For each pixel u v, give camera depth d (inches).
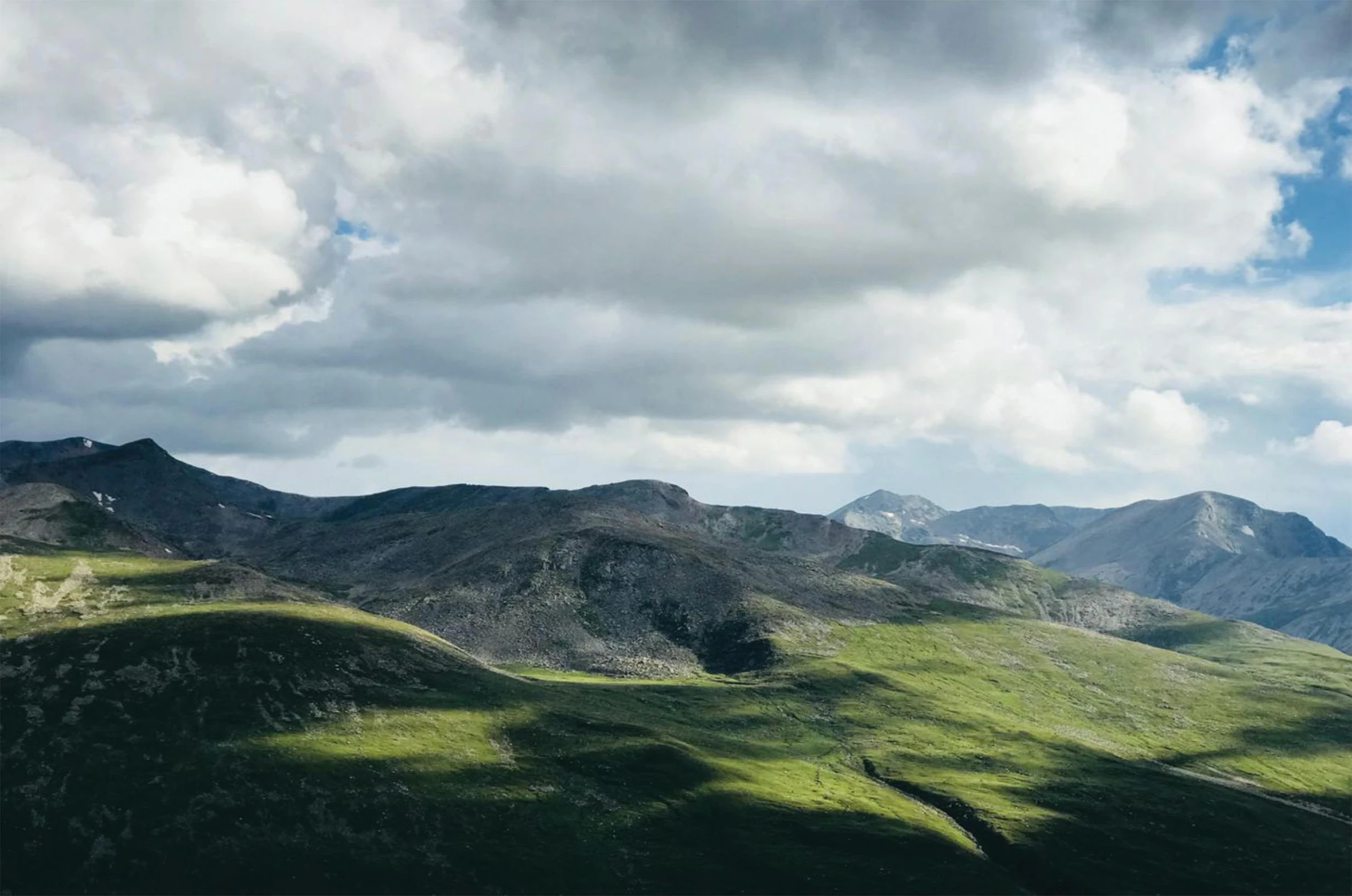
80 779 6766.7
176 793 6752.0
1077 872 7549.2
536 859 6835.6
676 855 7204.7
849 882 6993.1
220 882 6038.4
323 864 6368.1
